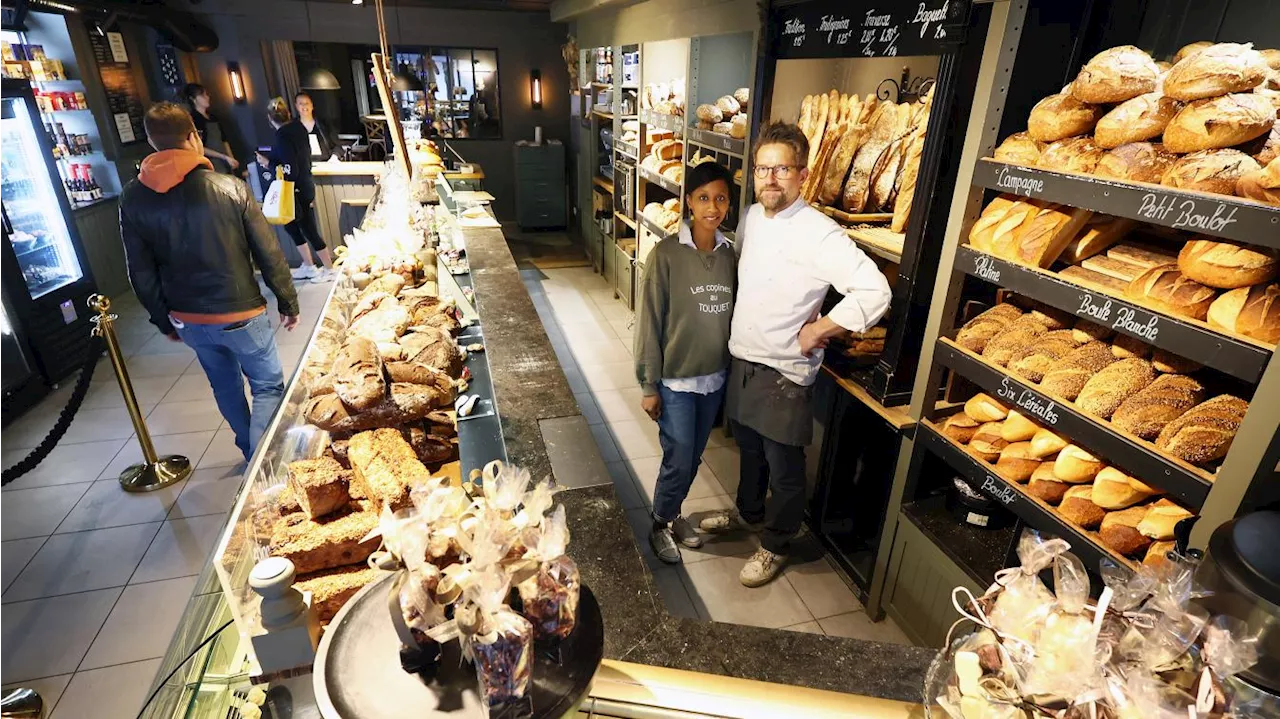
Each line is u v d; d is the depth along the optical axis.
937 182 2.04
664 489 2.79
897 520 2.40
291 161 5.91
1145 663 0.79
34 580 2.66
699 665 1.20
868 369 2.62
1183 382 1.57
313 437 1.43
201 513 3.05
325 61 9.30
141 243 2.78
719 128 3.62
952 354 2.06
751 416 2.48
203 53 7.52
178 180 2.71
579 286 6.46
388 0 7.71
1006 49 1.76
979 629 0.92
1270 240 1.22
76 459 3.44
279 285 3.12
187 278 2.85
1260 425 1.27
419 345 1.88
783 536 2.67
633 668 1.02
